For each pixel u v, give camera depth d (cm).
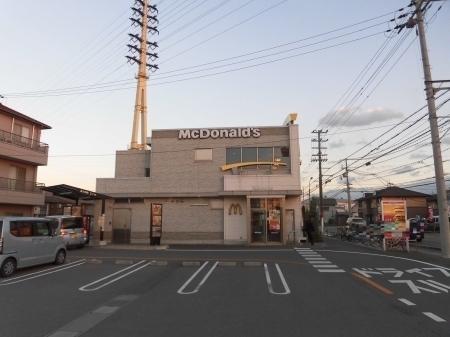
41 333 780
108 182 3559
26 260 1662
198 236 3425
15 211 3553
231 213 3400
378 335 756
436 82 2278
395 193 7150
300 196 3378
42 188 3228
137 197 3506
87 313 948
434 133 2264
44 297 1152
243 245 3198
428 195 7156
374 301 1078
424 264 1878
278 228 3284
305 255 2314
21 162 3619
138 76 4872
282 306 1019
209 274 1606
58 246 1902
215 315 923
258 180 3366
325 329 800
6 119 3453
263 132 3497
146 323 853
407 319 877
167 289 1277
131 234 3509
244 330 796
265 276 1547
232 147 3503
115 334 770
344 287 1300
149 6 5016
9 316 920
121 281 1441
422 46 2297
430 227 6006
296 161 3394
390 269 1720
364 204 8650
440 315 914
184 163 3512
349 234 4128
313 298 1123
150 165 3572
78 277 1538
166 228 3459
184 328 812
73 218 2883
